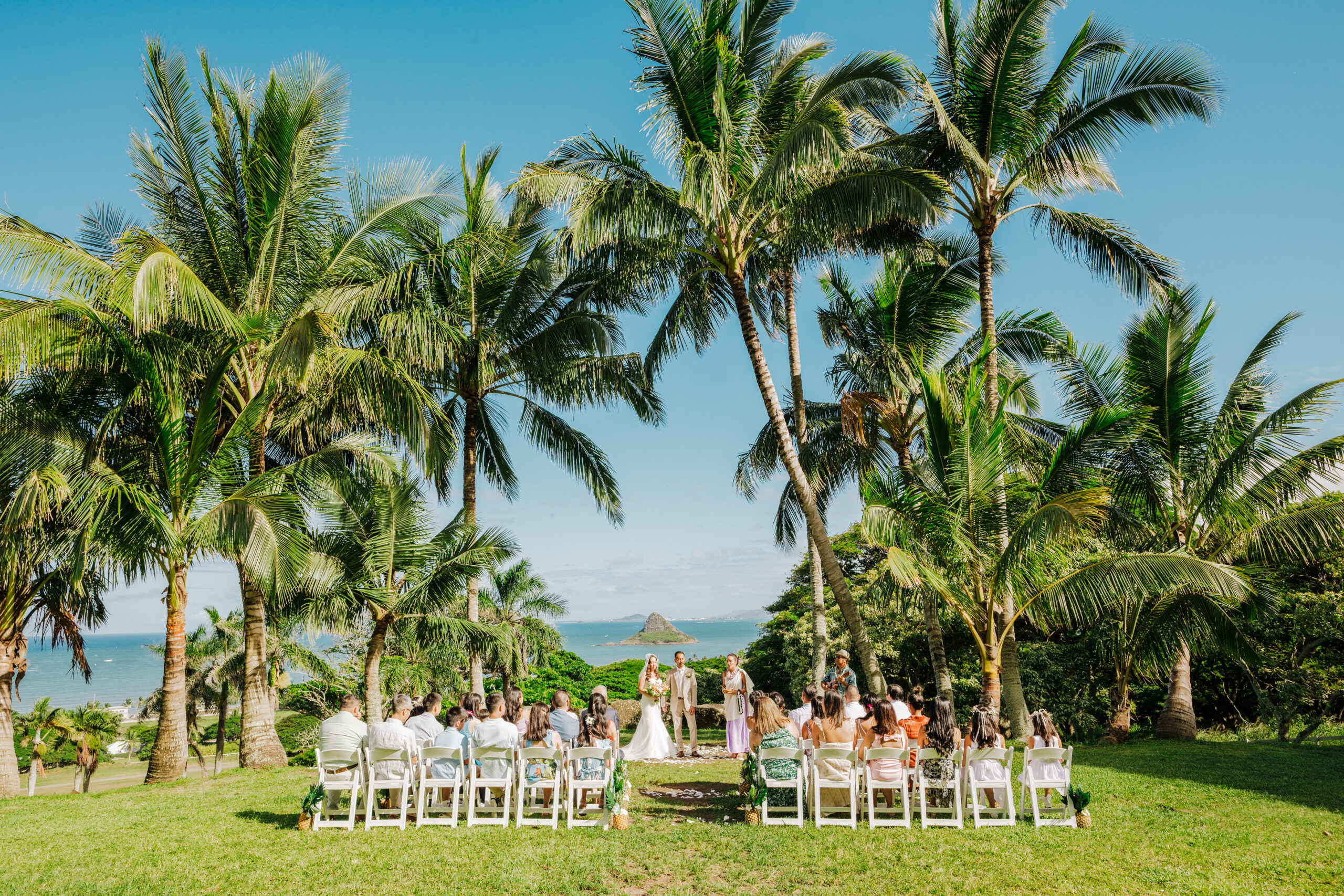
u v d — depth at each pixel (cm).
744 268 1455
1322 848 692
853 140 1373
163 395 1240
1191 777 1045
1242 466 1455
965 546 1213
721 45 1283
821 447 1919
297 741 3044
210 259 1417
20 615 1371
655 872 645
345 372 1371
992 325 1472
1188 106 1365
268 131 1375
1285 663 1714
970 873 634
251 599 1452
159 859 693
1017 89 1424
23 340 1114
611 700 2723
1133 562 1171
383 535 1529
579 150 1347
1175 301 1590
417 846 721
